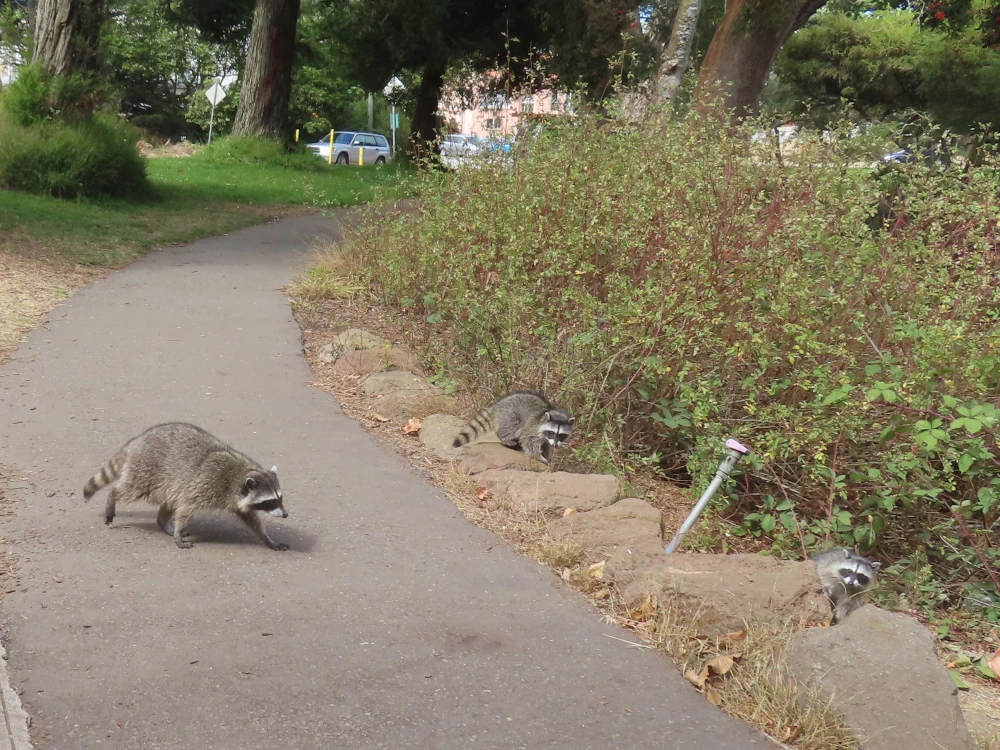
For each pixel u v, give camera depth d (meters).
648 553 3.56
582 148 5.66
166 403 4.67
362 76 19.12
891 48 14.99
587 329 4.74
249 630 3.02
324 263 7.62
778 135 5.49
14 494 3.69
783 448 4.31
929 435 3.71
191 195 11.96
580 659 3.04
